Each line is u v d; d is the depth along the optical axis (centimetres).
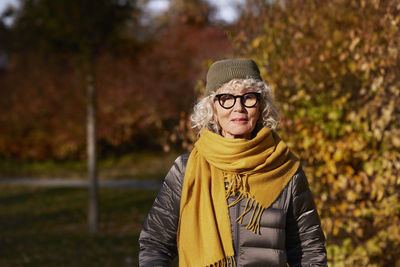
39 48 991
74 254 731
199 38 1609
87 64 910
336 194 361
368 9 347
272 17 405
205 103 182
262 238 164
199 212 167
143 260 171
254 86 173
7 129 2044
